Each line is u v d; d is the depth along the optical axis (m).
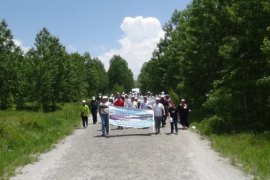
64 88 57.25
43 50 57.19
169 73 50.84
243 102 24.58
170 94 45.31
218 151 16.47
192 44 31.72
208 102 24.42
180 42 45.94
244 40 23.05
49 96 54.75
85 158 15.65
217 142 18.30
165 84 52.69
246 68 22.91
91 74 94.38
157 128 23.25
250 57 23.36
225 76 23.84
